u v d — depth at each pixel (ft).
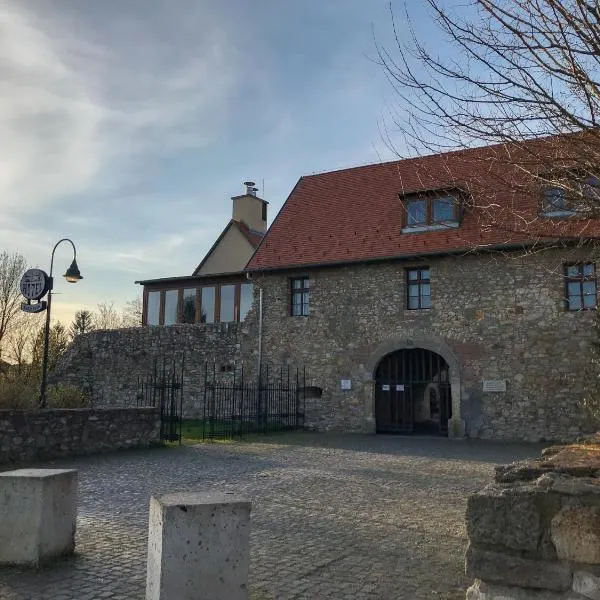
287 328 67.21
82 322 188.55
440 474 34.63
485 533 11.83
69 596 14.97
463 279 58.08
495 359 55.67
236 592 13.28
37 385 53.21
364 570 17.34
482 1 13.76
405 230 63.31
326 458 41.70
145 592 14.87
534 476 12.88
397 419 60.85
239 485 30.73
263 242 72.64
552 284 54.08
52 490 17.51
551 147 14.57
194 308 81.66
